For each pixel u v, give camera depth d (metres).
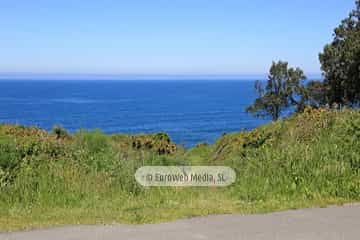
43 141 9.01
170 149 15.30
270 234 5.20
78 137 10.34
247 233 5.24
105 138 10.23
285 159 8.10
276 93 43.78
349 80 30.05
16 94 196.75
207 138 58.56
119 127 72.81
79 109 109.19
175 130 70.06
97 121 81.25
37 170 7.67
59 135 11.73
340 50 30.67
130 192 7.44
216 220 5.73
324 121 10.13
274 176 7.62
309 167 7.64
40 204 6.69
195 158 14.99
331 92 32.38
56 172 7.59
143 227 5.44
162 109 114.25
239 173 8.34
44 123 73.12
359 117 9.84
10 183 7.23
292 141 9.45
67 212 6.19
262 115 45.38
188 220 5.73
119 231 5.29
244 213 6.05
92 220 5.72
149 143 14.98
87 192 7.16
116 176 7.94
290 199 6.82
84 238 5.04
